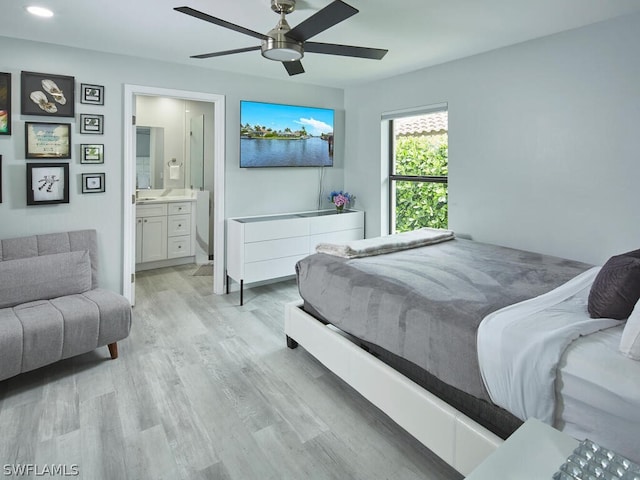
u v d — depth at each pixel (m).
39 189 3.18
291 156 4.54
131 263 3.70
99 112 3.41
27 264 2.74
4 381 2.44
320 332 2.48
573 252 2.96
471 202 3.61
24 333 2.26
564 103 2.92
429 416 1.71
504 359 1.47
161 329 3.28
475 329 1.63
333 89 4.86
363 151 4.75
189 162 5.86
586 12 2.54
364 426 2.06
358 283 2.28
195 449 1.87
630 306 1.49
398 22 2.69
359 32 2.88
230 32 2.90
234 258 4.04
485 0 2.35
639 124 2.57
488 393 1.55
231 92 4.10
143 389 2.38
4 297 2.59
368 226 4.77
